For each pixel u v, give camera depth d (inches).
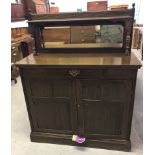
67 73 55.6
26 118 84.7
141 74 126.3
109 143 63.2
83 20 58.6
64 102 60.7
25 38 135.9
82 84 56.4
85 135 64.4
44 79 58.1
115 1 194.7
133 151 62.6
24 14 140.4
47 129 67.1
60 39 77.6
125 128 60.4
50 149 65.7
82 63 53.7
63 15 61.1
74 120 62.7
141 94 100.1
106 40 75.8
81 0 198.7
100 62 53.9
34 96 61.7
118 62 53.2
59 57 62.1
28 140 70.6
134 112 83.9
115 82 54.4
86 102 58.9
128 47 61.1
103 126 61.8
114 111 58.7
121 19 56.6
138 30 181.3
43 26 66.0
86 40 76.7
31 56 65.4
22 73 58.7
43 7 150.3
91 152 63.4
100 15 59.0
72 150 64.7
